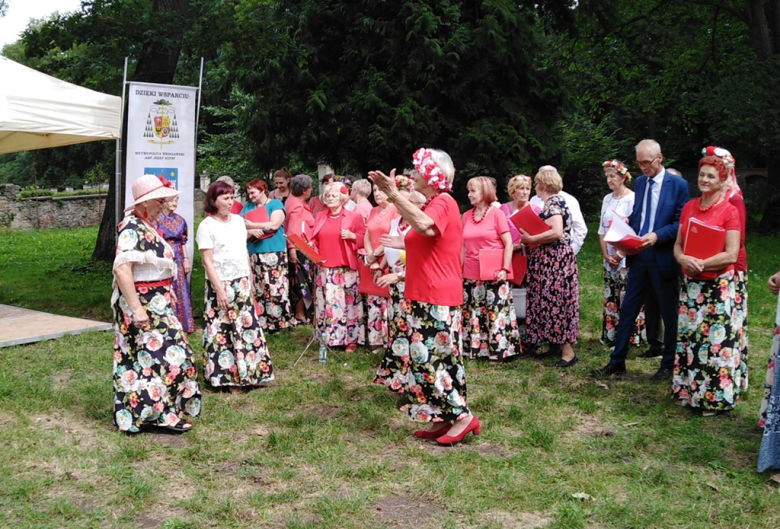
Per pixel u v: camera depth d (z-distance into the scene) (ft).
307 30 46.44
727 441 14.90
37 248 64.75
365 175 48.98
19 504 11.90
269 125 47.65
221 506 11.83
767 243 59.88
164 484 12.84
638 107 93.56
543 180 20.79
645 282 19.36
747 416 16.42
